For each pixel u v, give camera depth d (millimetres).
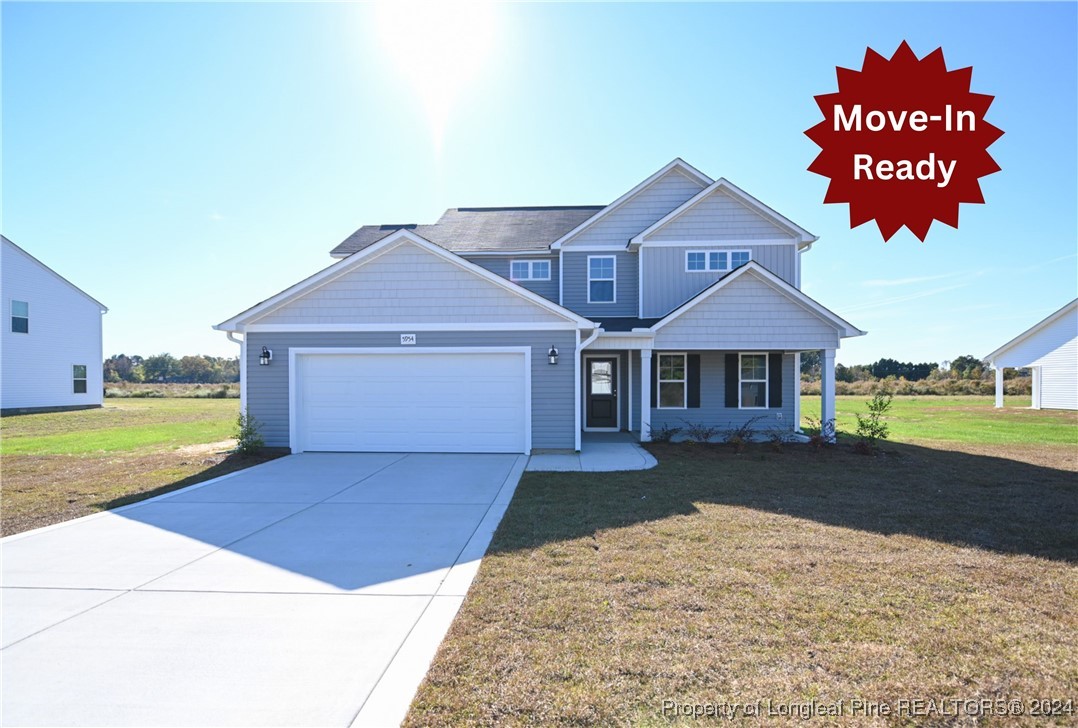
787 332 12828
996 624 3666
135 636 3605
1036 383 26859
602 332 12031
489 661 3217
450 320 11320
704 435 13008
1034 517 6406
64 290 26812
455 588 4332
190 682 3074
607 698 2844
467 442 11320
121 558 5113
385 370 11383
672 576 4512
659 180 15625
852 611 3855
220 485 8305
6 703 2895
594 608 3916
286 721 2725
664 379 15156
